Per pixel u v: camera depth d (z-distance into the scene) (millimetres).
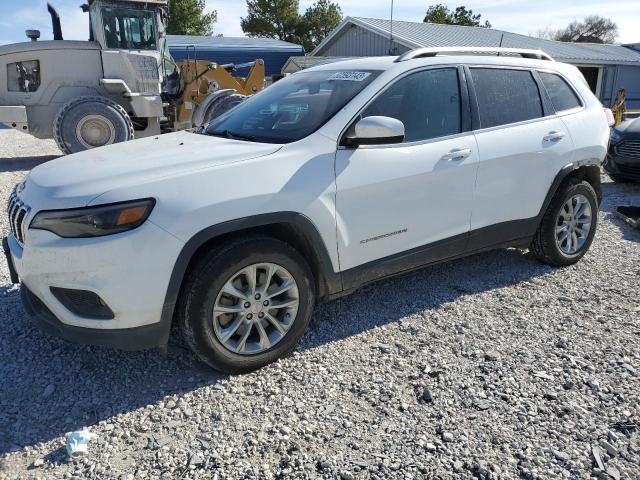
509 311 3748
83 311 2713
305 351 3246
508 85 4074
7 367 3084
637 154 7684
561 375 2947
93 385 2928
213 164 2887
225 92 10969
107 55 10648
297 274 3062
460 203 3721
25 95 10578
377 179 3281
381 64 3654
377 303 3889
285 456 2381
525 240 4277
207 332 2830
